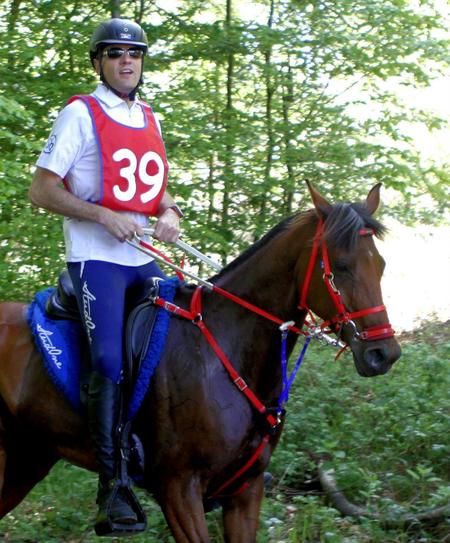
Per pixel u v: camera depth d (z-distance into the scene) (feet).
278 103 30.68
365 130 29.68
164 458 12.55
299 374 23.15
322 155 28.81
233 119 29.14
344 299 11.98
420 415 19.88
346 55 28.78
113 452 12.52
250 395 12.59
